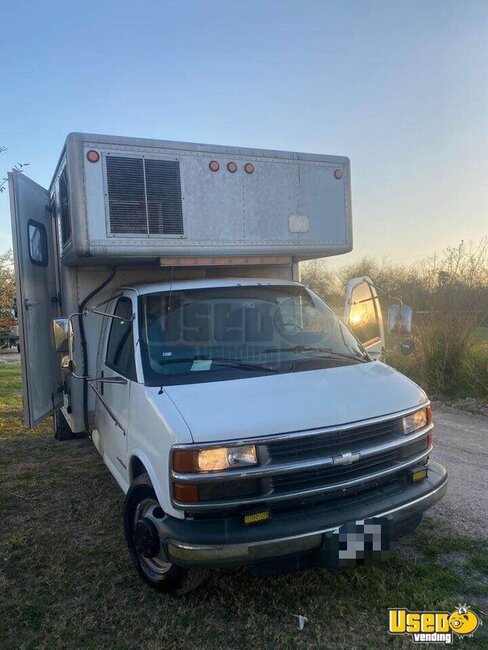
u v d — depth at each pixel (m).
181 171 4.57
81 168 4.27
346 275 14.43
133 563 3.84
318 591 3.54
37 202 5.72
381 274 13.91
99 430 5.00
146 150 4.46
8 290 17.19
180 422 3.07
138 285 4.72
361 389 3.56
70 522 4.71
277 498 3.01
